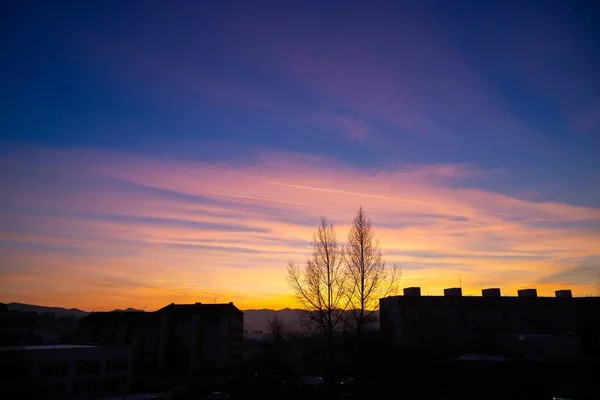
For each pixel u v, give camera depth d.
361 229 37.06
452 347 84.06
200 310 95.81
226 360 89.62
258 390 55.94
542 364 53.84
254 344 125.69
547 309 94.44
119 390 60.41
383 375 50.19
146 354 87.94
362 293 36.09
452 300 93.12
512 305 94.06
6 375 47.62
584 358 63.25
